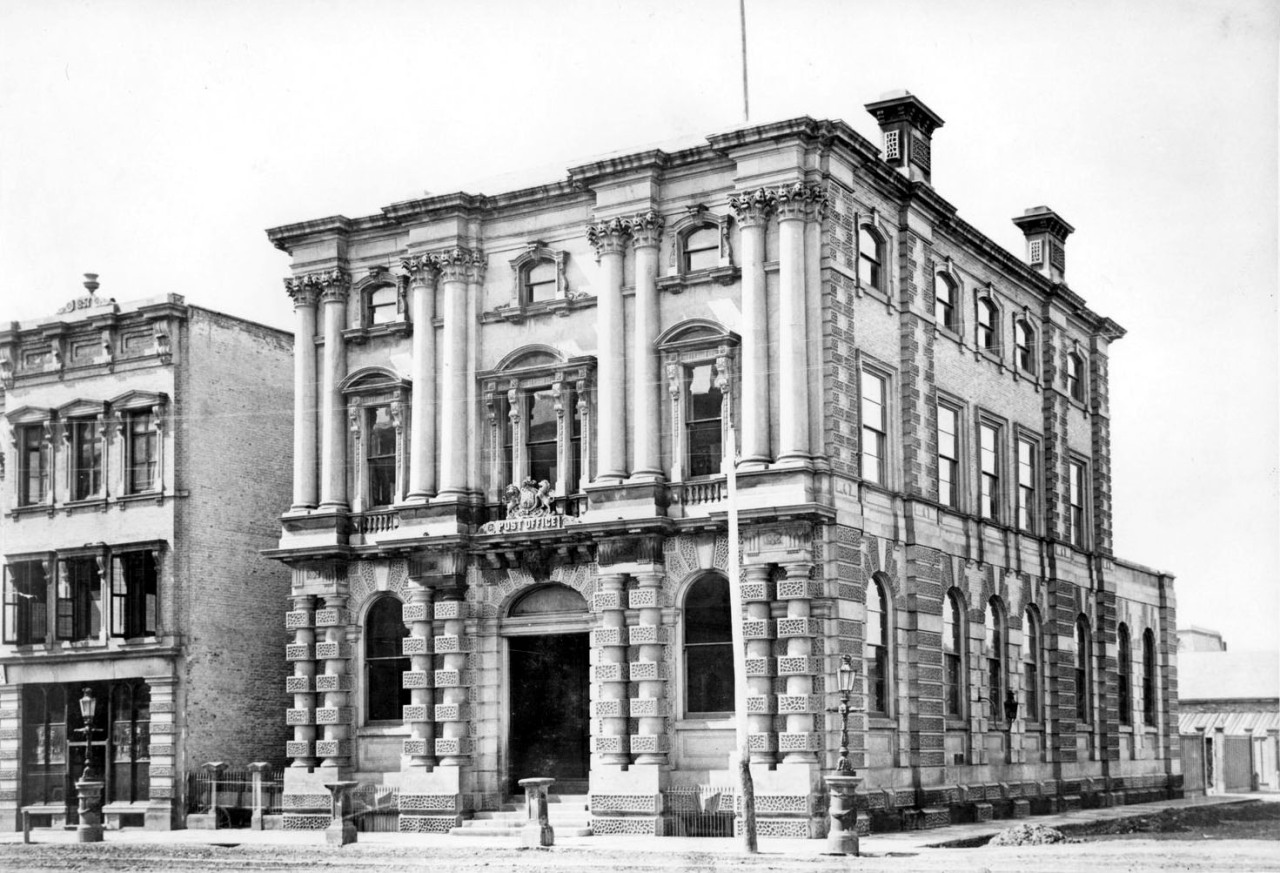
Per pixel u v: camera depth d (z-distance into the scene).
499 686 46.84
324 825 48.53
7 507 56.50
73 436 55.75
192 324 54.09
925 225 49.41
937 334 50.03
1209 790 80.00
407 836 45.00
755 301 42.91
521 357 47.75
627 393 45.28
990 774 50.50
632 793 42.72
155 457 53.91
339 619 49.28
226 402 55.03
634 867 33.34
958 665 49.84
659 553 43.66
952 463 51.03
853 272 44.62
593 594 45.19
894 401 46.78
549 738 46.44
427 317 48.88
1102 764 59.81
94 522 54.56
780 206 42.78
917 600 46.19
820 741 41.06
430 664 47.28
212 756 52.72
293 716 49.50
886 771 43.88
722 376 43.59
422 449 48.38
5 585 56.28
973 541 51.16
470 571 47.22
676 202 45.19
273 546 56.22
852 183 45.09
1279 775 79.19
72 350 56.19
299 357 51.12
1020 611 54.44
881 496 45.19
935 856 34.81
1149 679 67.06
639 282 45.03
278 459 56.94
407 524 48.06
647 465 44.25
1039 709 55.50
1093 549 61.72
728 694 42.88
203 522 53.62
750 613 41.78
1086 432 62.66
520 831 43.75
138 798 52.81
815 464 42.09
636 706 43.16
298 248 51.53
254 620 55.03
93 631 54.44
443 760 46.53
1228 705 81.94
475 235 48.84
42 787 55.06
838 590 41.88
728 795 41.69
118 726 53.78
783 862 33.97
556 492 46.28
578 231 47.28
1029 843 40.00
